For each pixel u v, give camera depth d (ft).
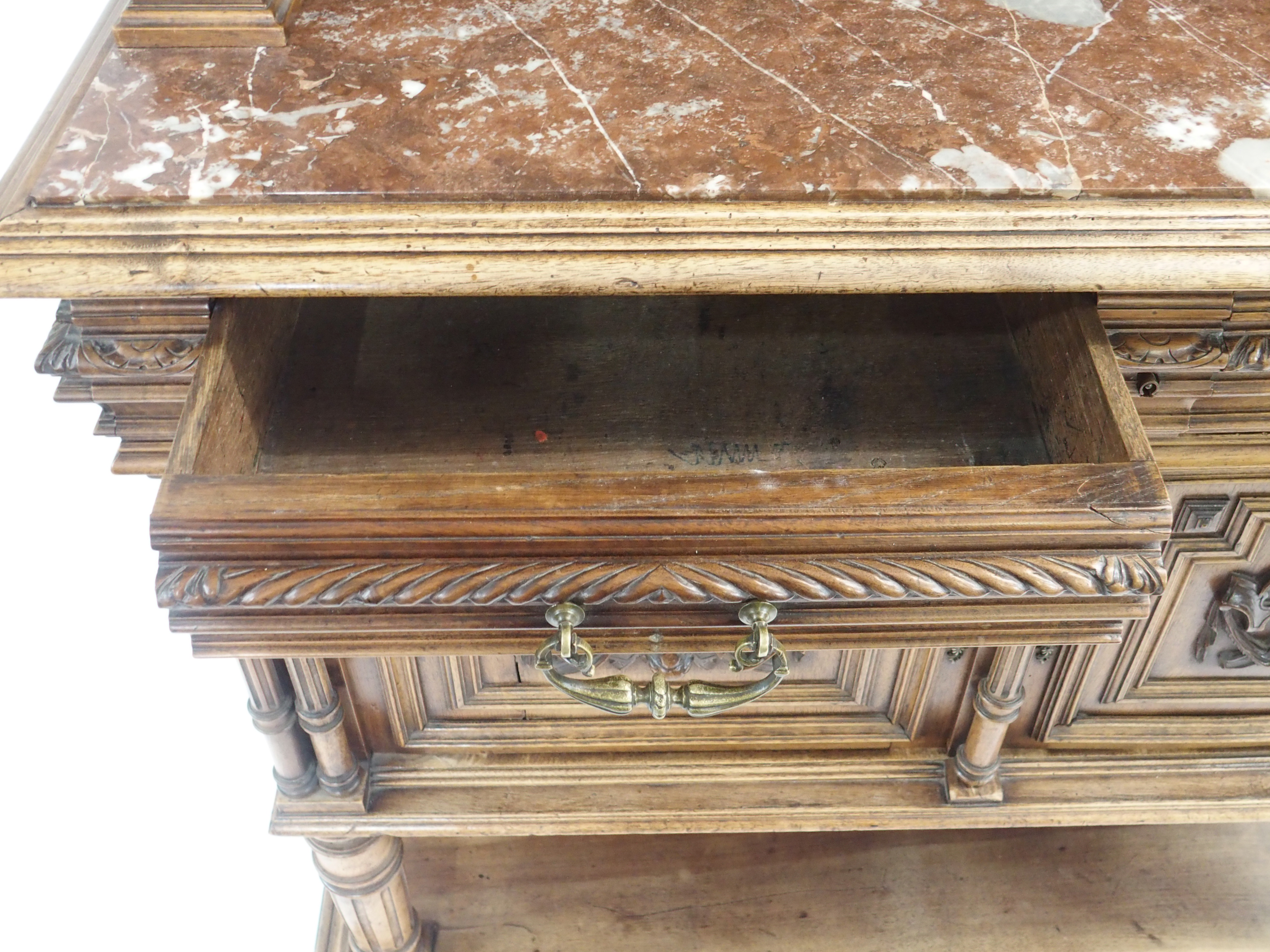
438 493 2.72
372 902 4.17
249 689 3.45
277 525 2.70
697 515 2.72
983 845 5.08
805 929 4.82
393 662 3.48
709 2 3.45
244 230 2.78
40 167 2.87
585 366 3.62
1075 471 2.74
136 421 3.32
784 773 3.85
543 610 2.89
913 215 2.78
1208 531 3.58
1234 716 3.98
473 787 3.84
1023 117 3.01
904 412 3.50
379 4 3.46
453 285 2.83
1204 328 3.14
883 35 3.31
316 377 3.57
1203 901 4.86
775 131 2.95
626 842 5.14
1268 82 3.13
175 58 3.25
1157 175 2.83
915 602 2.89
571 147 2.90
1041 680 3.76
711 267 2.81
